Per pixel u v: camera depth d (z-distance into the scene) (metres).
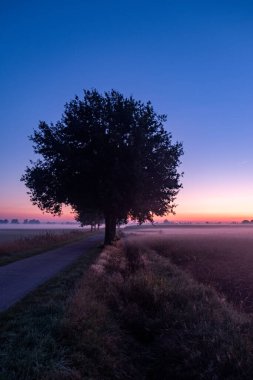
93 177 33.16
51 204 36.47
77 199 35.09
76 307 9.91
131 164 31.66
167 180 33.97
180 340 9.28
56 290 12.66
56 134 35.19
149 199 33.94
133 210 35.31
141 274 16.23
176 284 14.85
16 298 11.71
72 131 33.84
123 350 9.19
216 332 8.96
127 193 32.47
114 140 32.31
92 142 33.09
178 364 8.60
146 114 34.47
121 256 27.52
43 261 22.97
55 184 34.78
